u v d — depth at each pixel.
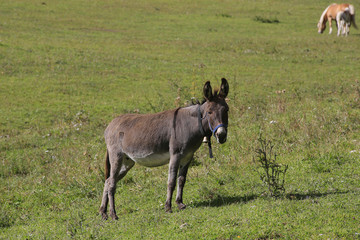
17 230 27.23
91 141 48.44
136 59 89.69
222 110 24.03
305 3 171.38
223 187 29.31
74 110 61.19
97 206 30.11
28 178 38.69
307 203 23.11
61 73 77.81
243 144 38.81
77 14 135.88
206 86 23.88
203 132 24.66
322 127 39.09
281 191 25.25
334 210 21.67
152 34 116.19
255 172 31.36
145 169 37.06
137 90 70.88
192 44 105.06
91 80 75.31
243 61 91.06
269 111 50.91
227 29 125.81
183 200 28.05
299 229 19.88
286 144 36.81
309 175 29.08
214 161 35.97
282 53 98.38
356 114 42.81
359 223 19.95
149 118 26.02
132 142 25.70
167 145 25.22
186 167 26.03
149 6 153.75
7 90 68.00
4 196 34.16
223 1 168.00
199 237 20.47
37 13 132.12
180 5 157.62
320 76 79.31
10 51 86.38
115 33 115.19
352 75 79.06
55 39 102.31
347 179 27.08
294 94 61.12
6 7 135.12
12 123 56.09
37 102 64.12
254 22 136.62
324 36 121.75
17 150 47.09
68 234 23.69
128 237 22.06
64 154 44.06
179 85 68.56
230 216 22.44
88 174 37.22
